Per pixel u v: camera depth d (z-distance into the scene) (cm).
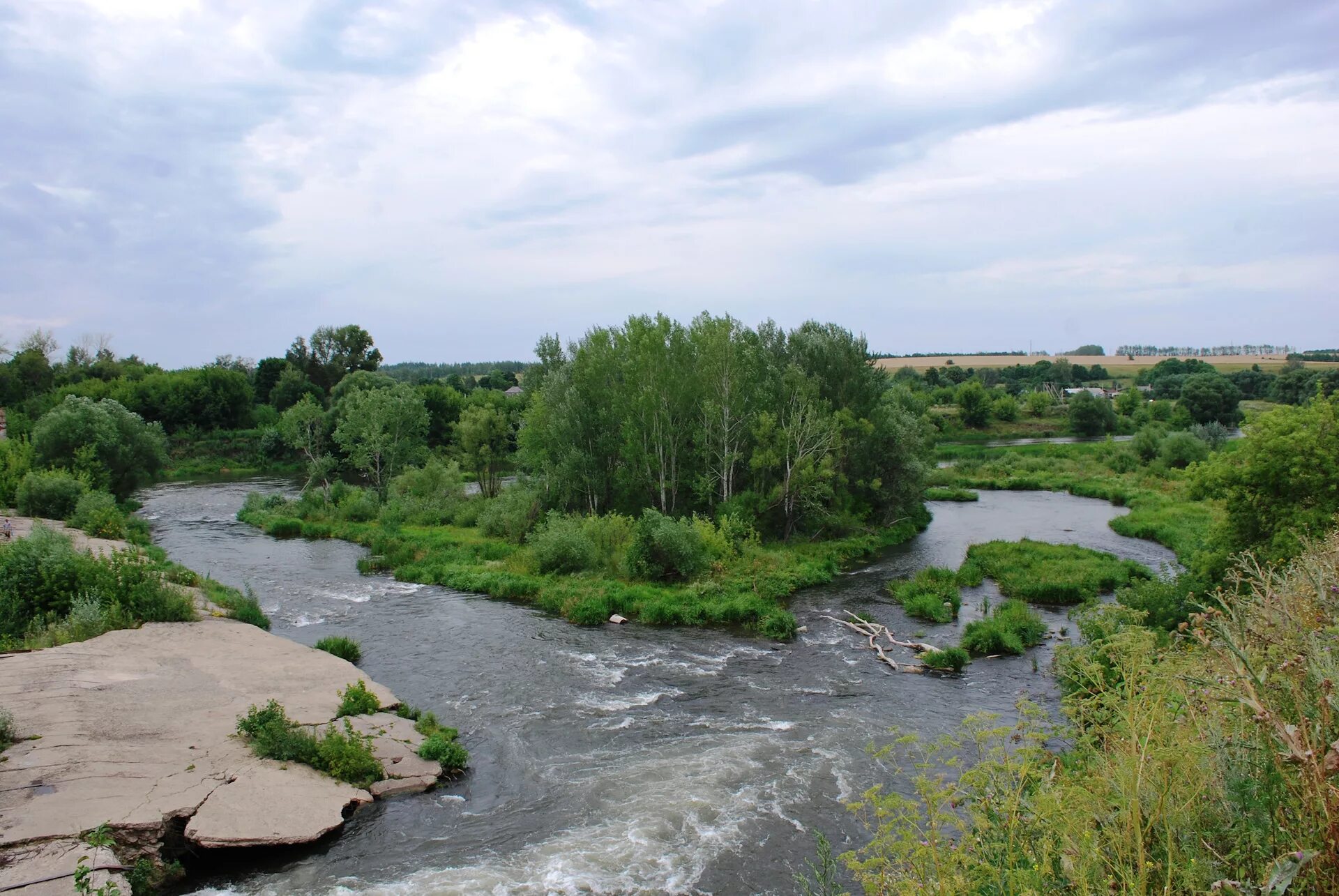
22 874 1152
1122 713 636
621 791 1577
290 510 5322
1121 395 13062
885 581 3650
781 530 4559
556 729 1909
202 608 2727
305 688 2005
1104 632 1847
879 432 4984
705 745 1797
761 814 1466
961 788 789
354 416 6184
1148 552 4203
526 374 5684
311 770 1577
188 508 5856
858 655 2506
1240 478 2284
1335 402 2327
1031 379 18512
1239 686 548
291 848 1358
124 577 2566
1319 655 523
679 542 3425
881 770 1630
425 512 5188
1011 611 2791
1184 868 496
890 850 723
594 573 3519
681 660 2462
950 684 2217
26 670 1970
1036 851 609
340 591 3381
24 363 10212
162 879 1268
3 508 4762
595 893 1235
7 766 1466
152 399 8894
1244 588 1859
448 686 2206
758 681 2258
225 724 1738
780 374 4722
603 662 2439
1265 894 423
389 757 1670
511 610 3086
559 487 4512
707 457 4459
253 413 9788
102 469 5394
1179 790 558
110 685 1911
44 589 2461
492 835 1423
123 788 1424
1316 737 471
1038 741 835
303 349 11462
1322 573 637
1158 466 7175
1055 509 5950
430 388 9569
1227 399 10225
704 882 1254
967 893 593
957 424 11419
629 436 4334
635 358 4428
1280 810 500
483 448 5934
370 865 1323
